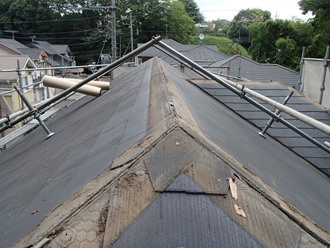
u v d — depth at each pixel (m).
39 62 31.38
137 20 46.16
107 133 2.36
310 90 8.25
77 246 1.01
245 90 3.27
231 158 1.51
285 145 4.12
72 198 1.31
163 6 47.41
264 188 1.32
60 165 2.31
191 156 1.30
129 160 1.33
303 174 3.04
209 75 3.21
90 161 1.88
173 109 1.86
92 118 3.65
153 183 1.18
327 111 4.71
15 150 4.60
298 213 1.25
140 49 3.28
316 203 2.06
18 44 36.19
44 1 50.97
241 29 54.47
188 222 1.06
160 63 5.36
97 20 50.22
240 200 1.16
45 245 1.02
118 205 1.11
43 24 50.81
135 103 2.82
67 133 3.63
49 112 6.91
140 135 1.69
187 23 52.16
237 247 1.02
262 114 4.56
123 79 6.57
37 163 2.93
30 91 13.12
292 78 19.66
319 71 7.87
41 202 1.71
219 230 1.05
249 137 3.15
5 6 52.16
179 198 1.13
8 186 2.69
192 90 4.13
